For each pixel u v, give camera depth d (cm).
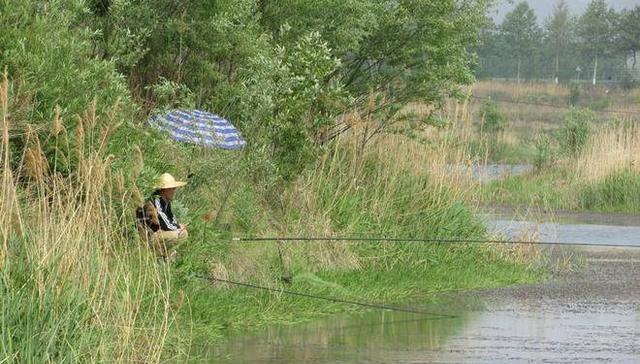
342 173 3988
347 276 3525
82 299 2105
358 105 4466
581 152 8062
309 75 3578
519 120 16525
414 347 2695
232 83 3725
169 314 2678
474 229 4184
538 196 6931
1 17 2755
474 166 4778
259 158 3325
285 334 2822
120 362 2091
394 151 4197
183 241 2828
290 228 3634
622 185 6962
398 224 4000
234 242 3266
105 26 3459
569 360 2581
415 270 3781
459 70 4428
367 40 4469
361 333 2872
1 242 2114
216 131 3266
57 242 2092
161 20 3591
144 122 3372
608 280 3959
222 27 3603
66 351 2027
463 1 4562
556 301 3503
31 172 2353
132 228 2703
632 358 2616
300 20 4172
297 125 3662
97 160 2334
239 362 2481
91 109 2428
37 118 2641
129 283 2358
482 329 2969
